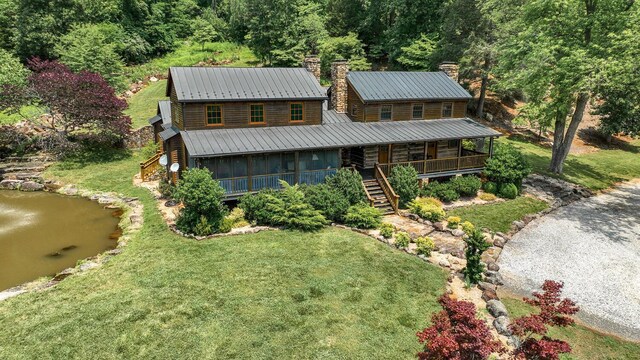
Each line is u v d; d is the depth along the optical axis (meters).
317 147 19.20
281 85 21.69
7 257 15.38
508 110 40.62
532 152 32.81
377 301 12.22
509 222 19.97
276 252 15.12
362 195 19.69
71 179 25.11
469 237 14.12
